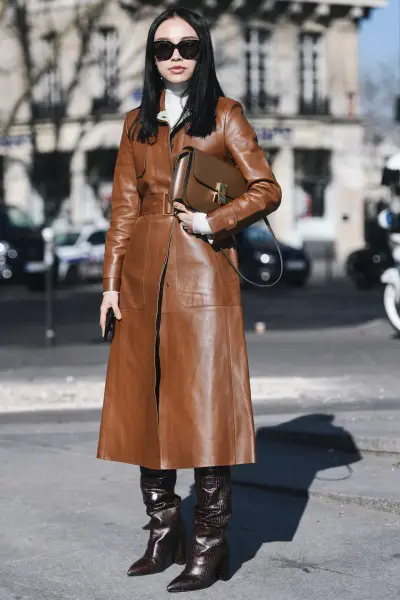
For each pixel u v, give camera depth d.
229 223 5.33
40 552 6.20
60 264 38.66
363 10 55.25
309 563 5.89
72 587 5.57
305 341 17.39
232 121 5.46
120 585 5.57
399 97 20.42
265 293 34.97
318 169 55.25
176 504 5.77
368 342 17.05
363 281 36.47
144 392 5.46
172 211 5.47
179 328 5.39
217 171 5.38
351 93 55.50
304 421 9.26
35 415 10.62
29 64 44.97
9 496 7.49
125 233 5.66
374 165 67.25
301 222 54.94
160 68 5.48
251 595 5.38
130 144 5.64
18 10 44.56
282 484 7.47
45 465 8.44
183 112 5.49
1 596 5.45
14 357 15.69
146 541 6.39
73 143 53.19
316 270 51.47
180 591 5.42
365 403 10.65
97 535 6.52
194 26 5.44
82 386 12.13
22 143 54.53
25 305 29.92
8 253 35.62
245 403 5.38
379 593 5.38
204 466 5.32
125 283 5.57
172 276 5.42
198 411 5.32
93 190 53.38
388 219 13.55
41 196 54.56
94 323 23.64
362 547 6.16
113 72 51.62
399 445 8.12
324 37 54.97
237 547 6.21
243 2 52.28
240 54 52.91
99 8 40.94
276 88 53.97
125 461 5.50
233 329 5.42
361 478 7.53
